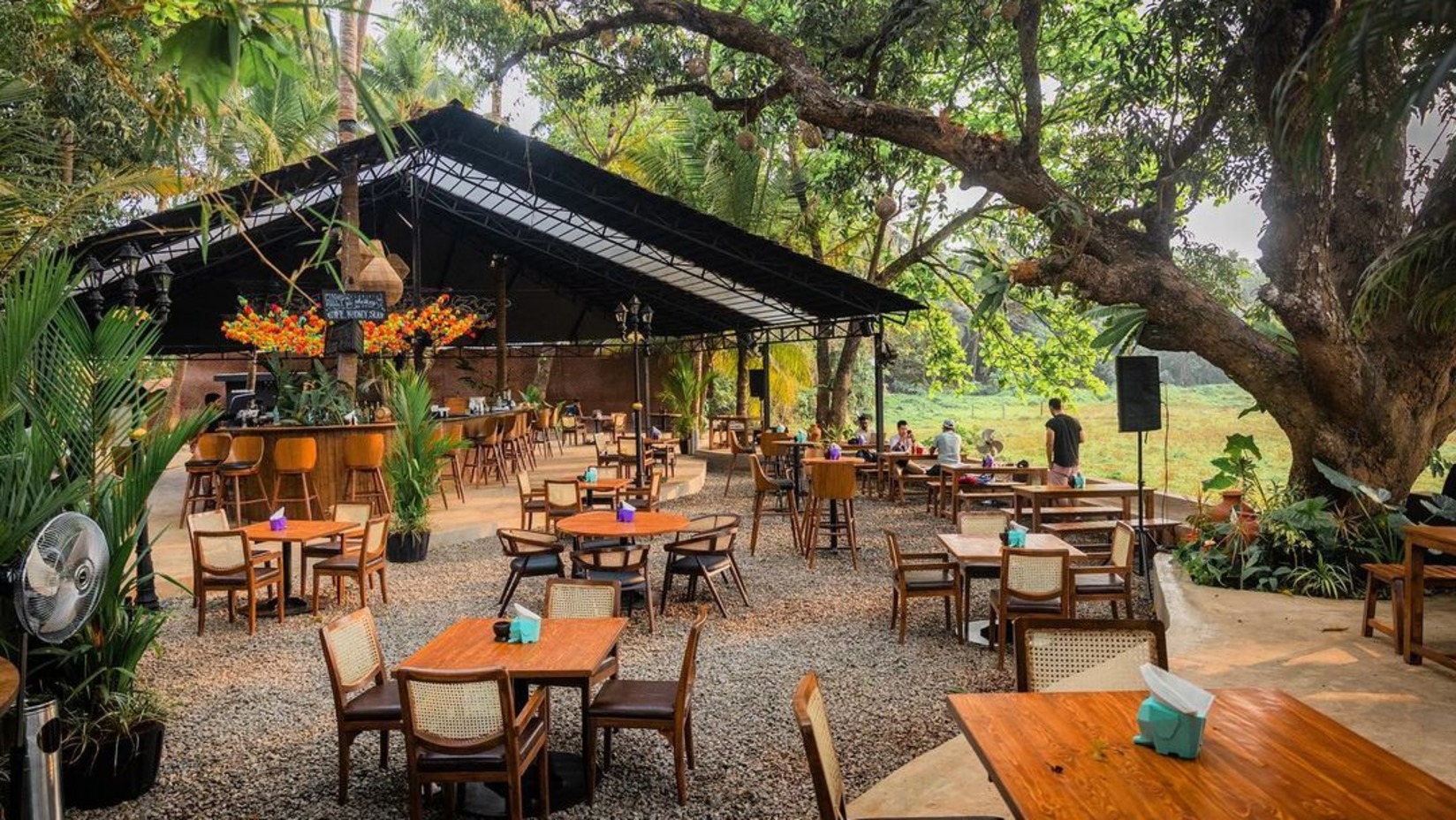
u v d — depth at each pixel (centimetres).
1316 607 588
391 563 884
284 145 1056
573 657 361
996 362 1772
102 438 385
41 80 692
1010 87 1280
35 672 364
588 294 2158
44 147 394
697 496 1398
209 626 645
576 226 1518
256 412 1083
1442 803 190
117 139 787
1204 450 1606
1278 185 586
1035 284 627
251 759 414
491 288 2116
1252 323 816
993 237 1800
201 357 1927
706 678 532
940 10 706
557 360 2467
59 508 343
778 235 1778
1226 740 227
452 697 319
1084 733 232
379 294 1062
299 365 1870
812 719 227
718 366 2328
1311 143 234
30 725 296
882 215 917
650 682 405
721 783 388
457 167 1414
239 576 637
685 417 2012
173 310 1769
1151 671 228
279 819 355
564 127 2131
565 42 791
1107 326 791
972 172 650
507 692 313
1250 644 504
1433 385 620
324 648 368
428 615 681
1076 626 308
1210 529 717
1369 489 610
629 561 669
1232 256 1092
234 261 1673
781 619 676
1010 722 241
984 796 346
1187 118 690
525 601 726
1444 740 361
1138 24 1049
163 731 387
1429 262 485
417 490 895
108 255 895
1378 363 622
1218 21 592
